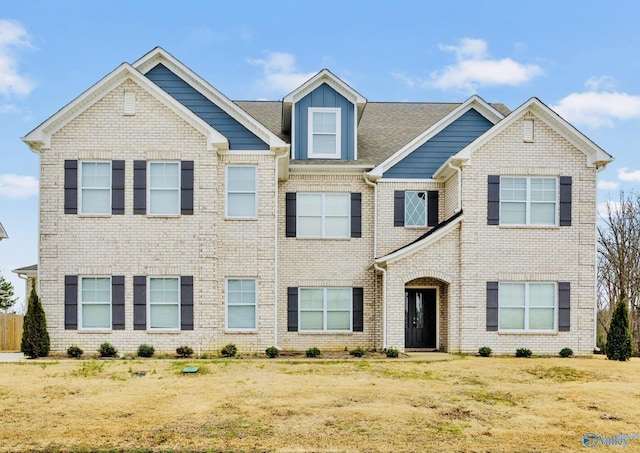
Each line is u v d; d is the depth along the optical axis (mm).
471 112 20984
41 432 9484
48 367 15281
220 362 16094
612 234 33125
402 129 23891
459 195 18734
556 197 18672
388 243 20500
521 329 18438
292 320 20188
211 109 18750
